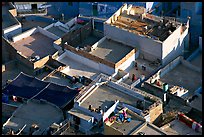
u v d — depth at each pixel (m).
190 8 108.94
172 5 117.38
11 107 88.56
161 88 89.00
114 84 87.31
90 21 105.94
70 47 99.12
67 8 118.38
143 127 78.44
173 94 87.44
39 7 119.31
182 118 81.25
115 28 99.69
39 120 84.44
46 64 98.69
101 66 96.19
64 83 93.56
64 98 87.44
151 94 87.69
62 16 115.81
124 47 99.31
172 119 82.50
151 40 95.75
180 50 100.06
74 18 111.12
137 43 98.06
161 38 96.81
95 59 96.38
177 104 86.44
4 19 112.69
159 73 93.56
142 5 113.19
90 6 115.69
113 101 84.56
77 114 82.44
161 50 95.38
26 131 82.44
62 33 108.06
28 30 107.06
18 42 104.56
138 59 98.31
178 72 95.12
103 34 104.88
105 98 85.25
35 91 89.81
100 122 81.69
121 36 99.75
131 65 97.38
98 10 115.31
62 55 99.81
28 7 119.06
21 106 87.19
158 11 115.69
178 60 96.62
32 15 115.94
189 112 84.56
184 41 100.56
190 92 90.69
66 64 98.69
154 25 100.50
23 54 100.94
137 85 91.75
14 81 92.62
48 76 94.94
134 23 101.56
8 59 102.38
